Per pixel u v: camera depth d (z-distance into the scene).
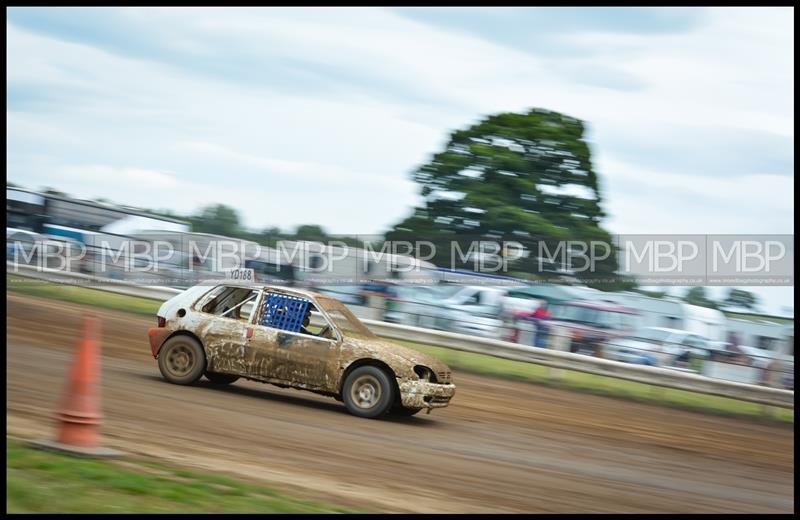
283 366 14.88
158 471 8.80
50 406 12.05
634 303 27.34
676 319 26.81
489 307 28.16
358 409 14.56
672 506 10.55
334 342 14.77
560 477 11.58
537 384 24.95
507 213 40.75
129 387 14.43
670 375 23.89
